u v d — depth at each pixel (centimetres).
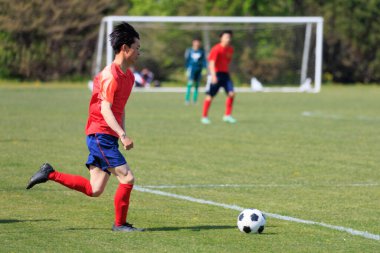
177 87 11881
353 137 4681
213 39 12481
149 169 3272
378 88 12444
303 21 10919
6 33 12538
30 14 12481
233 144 4231
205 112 5584
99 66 10931
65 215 2259
